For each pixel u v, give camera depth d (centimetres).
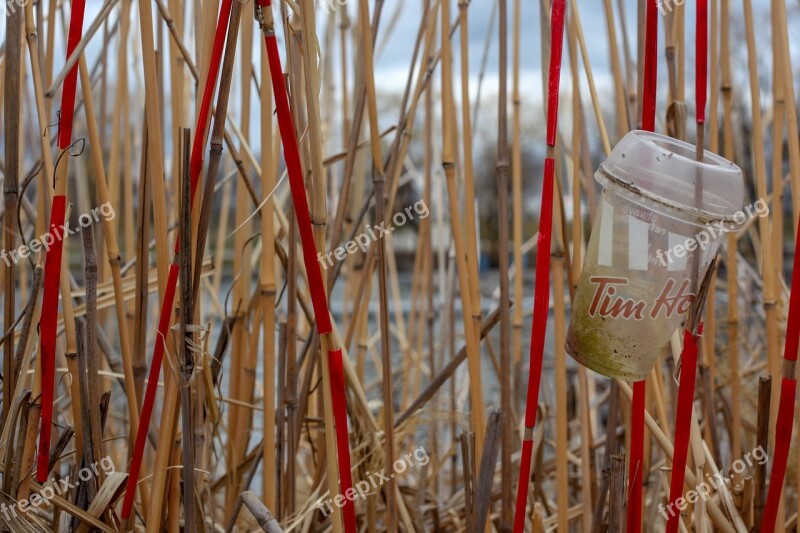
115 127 96
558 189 78
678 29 82
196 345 60
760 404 69
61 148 57
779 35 78
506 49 80
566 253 80
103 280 109
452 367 92
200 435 75
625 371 56
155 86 64
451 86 77
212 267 90
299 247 98
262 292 72
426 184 126
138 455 63
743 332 133
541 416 105
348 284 149
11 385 72
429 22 88
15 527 66
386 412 76
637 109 84
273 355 74
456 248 77
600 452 128
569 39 88
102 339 91
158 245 67
